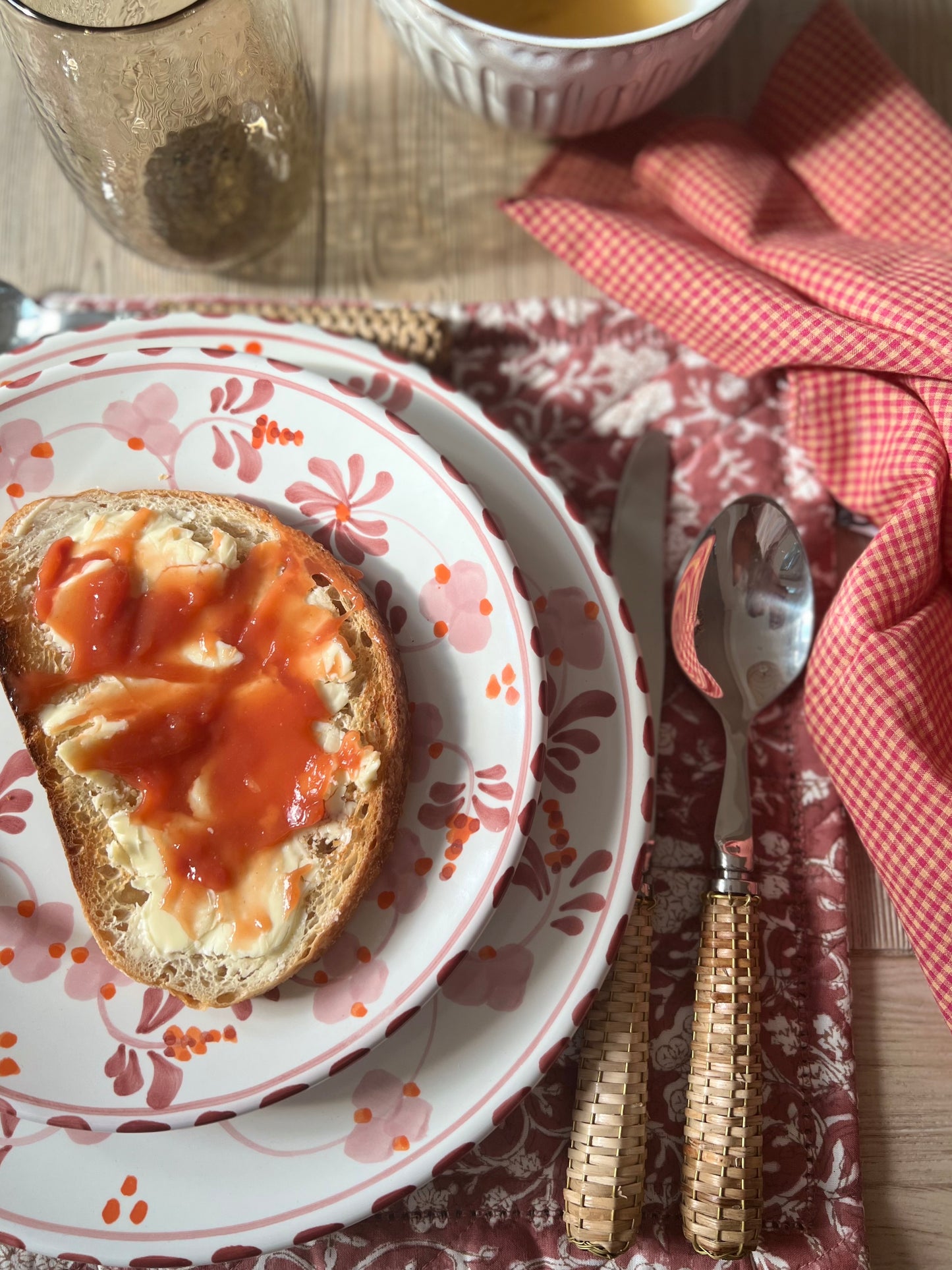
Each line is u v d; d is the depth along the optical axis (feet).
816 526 1.19
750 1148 0.98
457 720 1.05
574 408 1.24
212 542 1.07
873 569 1.08
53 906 1.05
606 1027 1.00
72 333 1.14
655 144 1.24
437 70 1.13
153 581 1.06
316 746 1.02
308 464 1.11
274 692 1.03
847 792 1.08
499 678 1.05
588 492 1.22
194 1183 0.98
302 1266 1.02
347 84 1.32
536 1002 1.00
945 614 1.11
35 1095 0.99
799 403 1.17
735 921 1.04
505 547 1.04
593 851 1.02
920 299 1.09
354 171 1.31
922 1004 1.09
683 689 1.16
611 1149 0.97
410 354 1.19
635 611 1.16
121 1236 0.96
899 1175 1.05
